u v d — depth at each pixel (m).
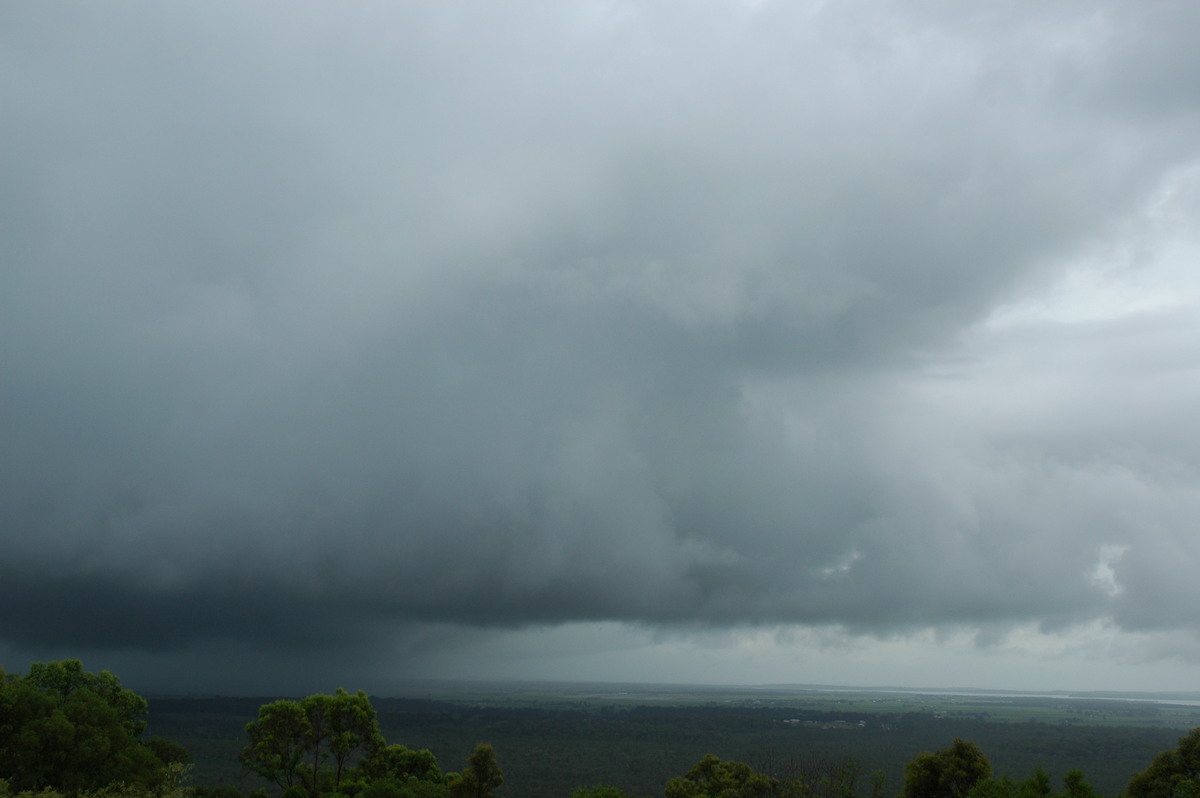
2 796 45.50
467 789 70.75
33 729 52.06
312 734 77.12
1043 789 52.78
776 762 123.62
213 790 77.00
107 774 54.28
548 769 144.62
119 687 68.62
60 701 60.06
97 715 56.78
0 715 52.91
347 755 79.38
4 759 50.59
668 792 80.69
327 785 79.06
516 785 130.00
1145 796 56.44
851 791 74.69
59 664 66.38
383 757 80.31
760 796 75.56
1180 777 54.38
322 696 79.19
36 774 51.19
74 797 50.78
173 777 56.19
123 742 57.41
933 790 61.47
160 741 81.00
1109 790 118.31
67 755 52.53
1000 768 137.00
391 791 69.75
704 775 84.06
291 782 76.81
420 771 81.25
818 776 78.00
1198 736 55.97
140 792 51.84
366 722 79.00
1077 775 52.91
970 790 56.12
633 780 136.88
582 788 79.19
